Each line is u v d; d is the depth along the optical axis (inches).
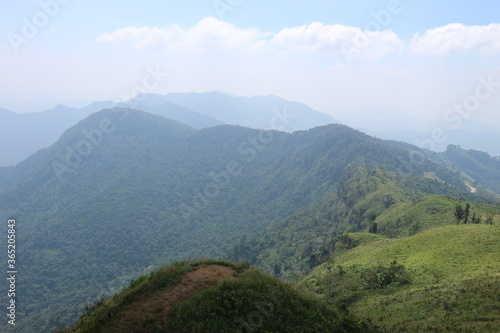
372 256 2154.3
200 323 591.2
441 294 1128.2
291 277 3631.9
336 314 724.7
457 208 2625.5
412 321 984.9
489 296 981.8
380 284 1546.5
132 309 655.8
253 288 711.1
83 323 701.9
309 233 5816.9
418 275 1515.7
